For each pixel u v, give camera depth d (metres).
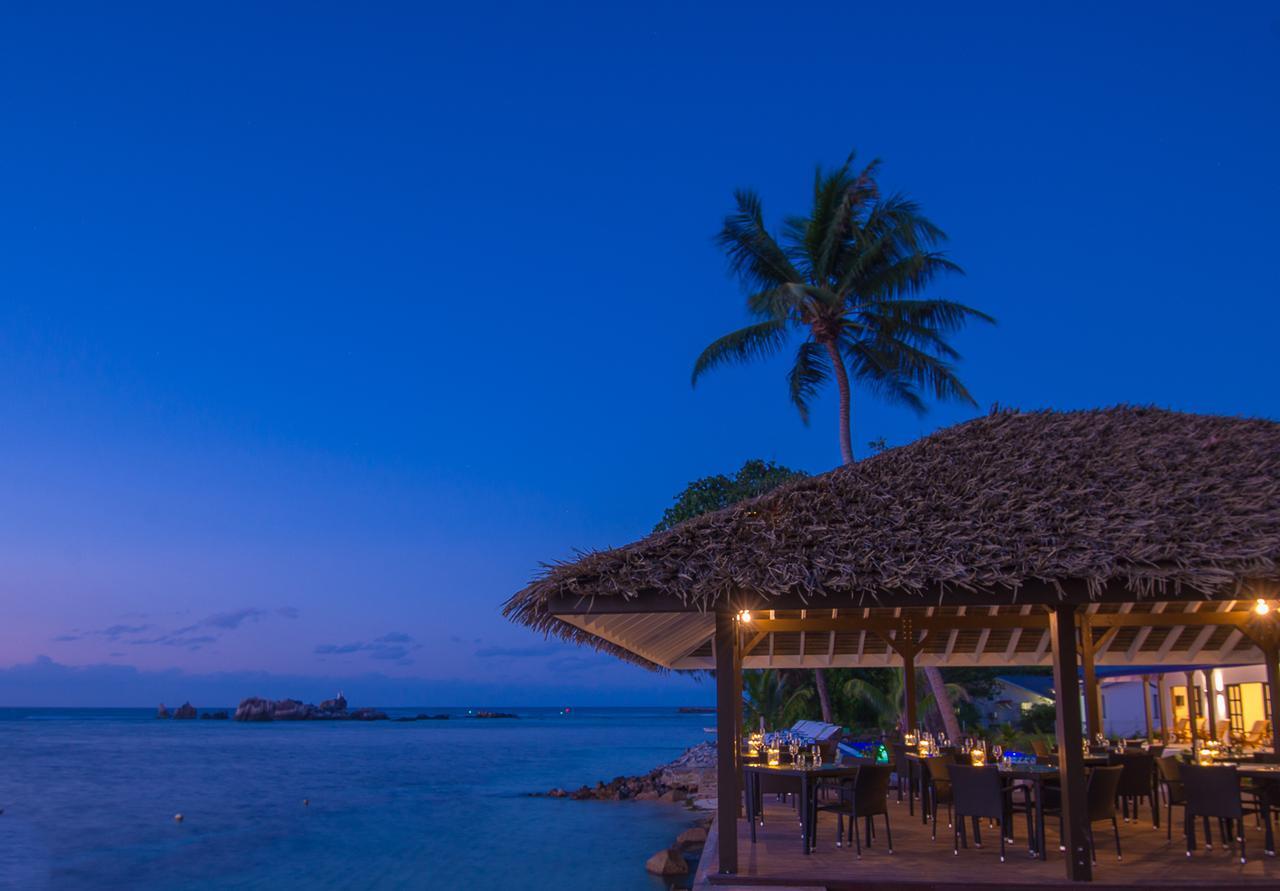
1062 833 8.98
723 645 9.23
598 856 18.45
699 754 34.66
